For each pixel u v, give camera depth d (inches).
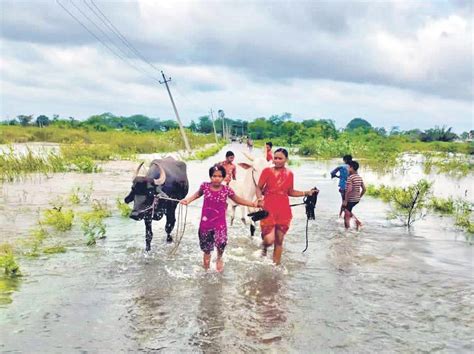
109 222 402.6
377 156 1288.1
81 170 831.1
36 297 225.5
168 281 252.7
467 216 445.4
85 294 231.0
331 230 393.4
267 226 283.0
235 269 277.0
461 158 1310.3
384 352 178.5
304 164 1216.8
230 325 199.3
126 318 204.5
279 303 224.7
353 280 260.8
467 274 274.1
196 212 464.4
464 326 202.8
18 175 709.3
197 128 5802.2
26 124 2465.6
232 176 412.5
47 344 179.6
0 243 320.5
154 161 335.9
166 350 177.3
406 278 265.4
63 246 319.6
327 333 193.5
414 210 468.4
